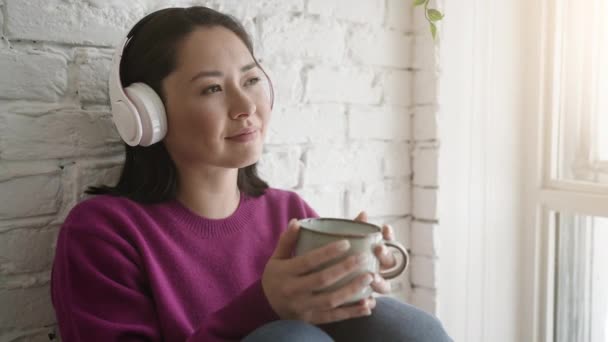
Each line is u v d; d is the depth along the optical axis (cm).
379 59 127
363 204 128
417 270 135
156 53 82
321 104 119
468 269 137
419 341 74
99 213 79
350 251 60
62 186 92
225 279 87
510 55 139
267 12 110
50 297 91
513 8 138
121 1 95
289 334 60
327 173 121
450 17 128
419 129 132
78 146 92
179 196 90
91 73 93
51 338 92
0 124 85
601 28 131
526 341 146
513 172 142
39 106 89
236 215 93
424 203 133
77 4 90
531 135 141
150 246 82
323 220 71
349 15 121
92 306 73
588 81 134
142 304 75
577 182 133
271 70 111
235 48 84
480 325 140
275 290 62
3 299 87
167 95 83
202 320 82
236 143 83
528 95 141
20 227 88
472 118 134
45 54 88
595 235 132
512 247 144
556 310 142
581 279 135
